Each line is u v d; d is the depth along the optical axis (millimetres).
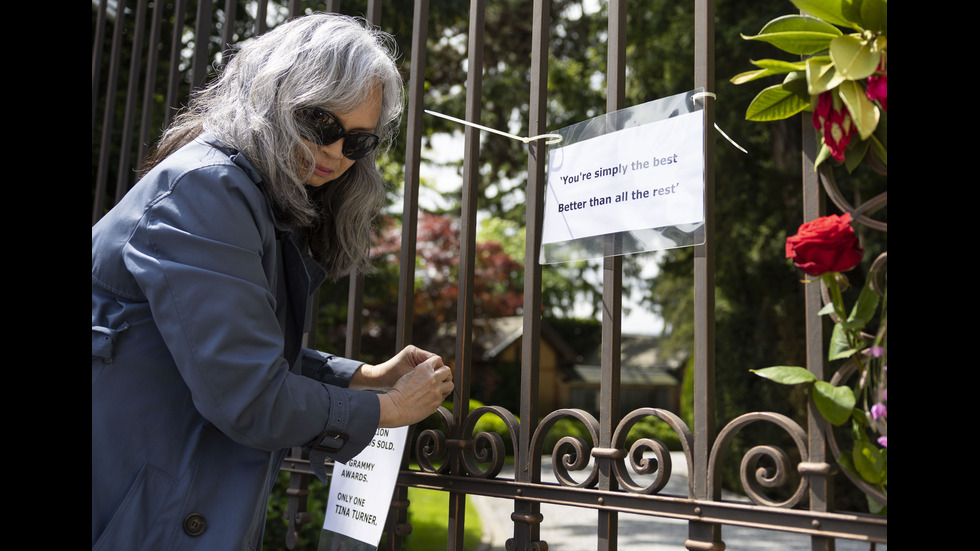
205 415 1145
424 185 14156
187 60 4594
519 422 1533
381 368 1610
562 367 23609
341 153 1368
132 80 2525
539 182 1583
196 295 1141
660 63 9945
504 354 19719
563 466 1451
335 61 1308
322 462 1300
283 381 1183
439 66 11406
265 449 1195
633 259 12945
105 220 1264
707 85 1348
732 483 9008
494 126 12320
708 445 1271
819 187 1235
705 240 1308
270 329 1196
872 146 1189
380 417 1286
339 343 11695
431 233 13578
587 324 24172
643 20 10141
